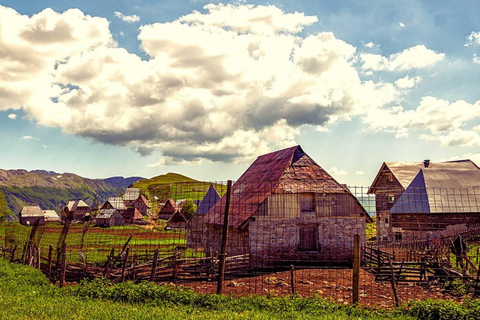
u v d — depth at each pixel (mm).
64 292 15930
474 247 29359
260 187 29453
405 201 39812
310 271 23422
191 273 20859
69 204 94188
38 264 22891
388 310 14016
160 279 20234
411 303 14016
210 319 11711
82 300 14672
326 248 26938
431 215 38156
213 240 30906
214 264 21344
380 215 48969
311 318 12078
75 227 70812
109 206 89375
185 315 12234
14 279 18891
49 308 12672
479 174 42969
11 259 27484
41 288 16750
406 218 39375
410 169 50812
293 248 26641
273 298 15039
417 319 12680
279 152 33281
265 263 26109
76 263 21391
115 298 14844
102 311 12383
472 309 13000
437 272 19781
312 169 28891
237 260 23250
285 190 26969
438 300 14031
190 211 74375
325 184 27719
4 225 76125
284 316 12391
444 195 39344
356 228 27344
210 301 14344
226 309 13477
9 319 11070
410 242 29859
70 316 11688
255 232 26328
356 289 14297
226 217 16375
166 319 11570
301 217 26969
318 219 27062
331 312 13273
